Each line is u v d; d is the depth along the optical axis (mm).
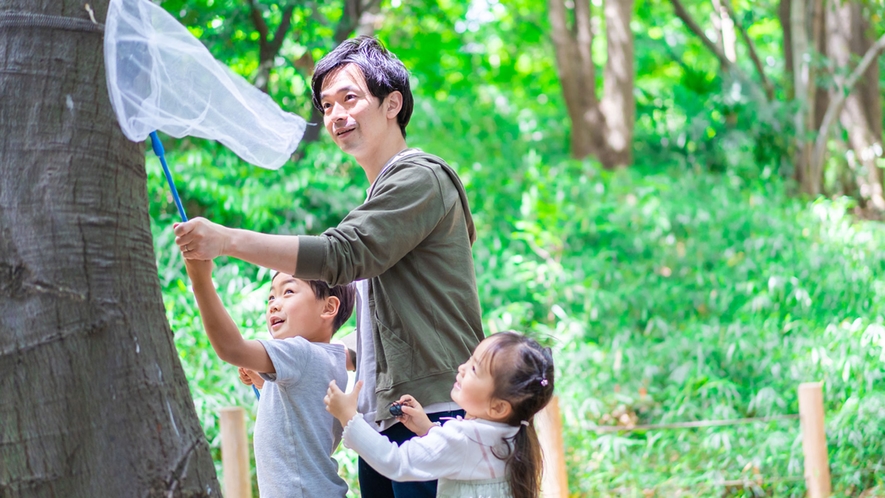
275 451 2242
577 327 6324
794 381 5633
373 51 2273
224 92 1873
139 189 1864
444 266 2154
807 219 7949
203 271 1989
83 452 1668
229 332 2078
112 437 1702
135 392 1744
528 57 14938
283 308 2400
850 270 6504
